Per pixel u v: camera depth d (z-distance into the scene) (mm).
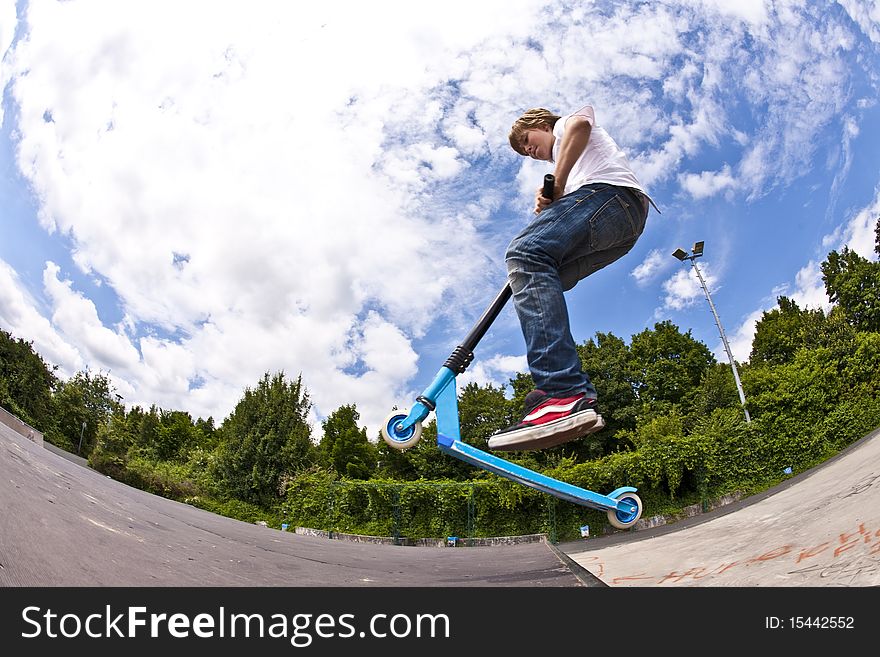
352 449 28094
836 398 13562
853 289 20859
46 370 19500
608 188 1455
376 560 2125
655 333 26297
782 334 25234
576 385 1361
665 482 14102
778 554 3035
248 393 18922
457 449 1519
